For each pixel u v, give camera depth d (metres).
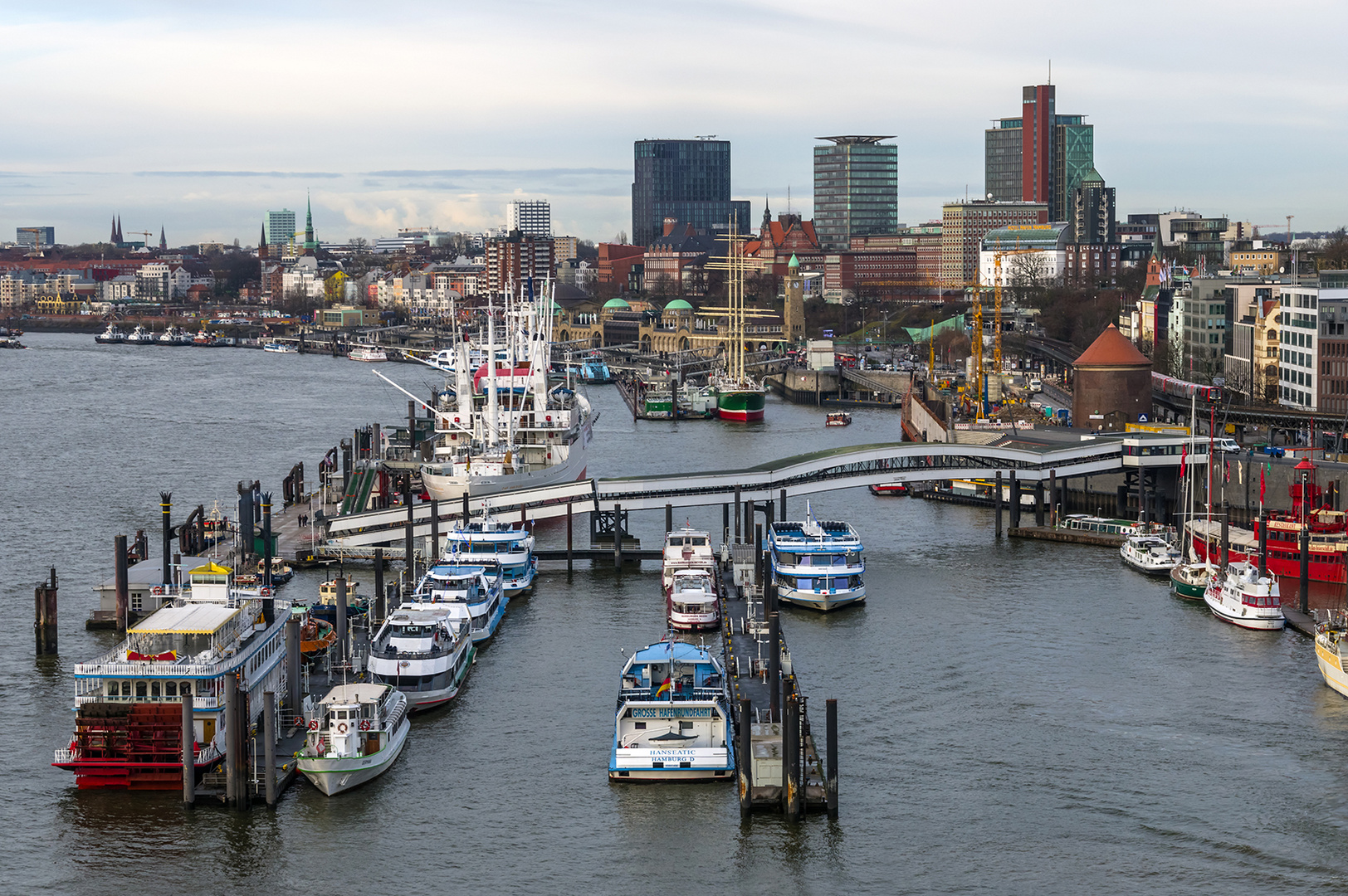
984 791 139.62
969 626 196.00
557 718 159.50
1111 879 122.75
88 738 137.62
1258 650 184.75
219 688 139.88
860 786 140.38
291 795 138.62
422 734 155.00
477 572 198.00
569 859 126.81
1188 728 156.50
